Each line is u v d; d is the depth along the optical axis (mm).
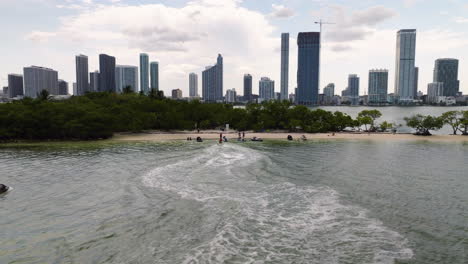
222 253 21438
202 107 131250
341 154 64812
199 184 39094
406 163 54719
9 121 85062
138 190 36344
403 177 43938
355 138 97688
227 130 120938
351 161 56375
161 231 25203
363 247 22578
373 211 30062
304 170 48188
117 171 46250
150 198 33469
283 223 26812
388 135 105500
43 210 30234
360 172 47094
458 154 65562
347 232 25125
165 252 21703
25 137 86625
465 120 104312
